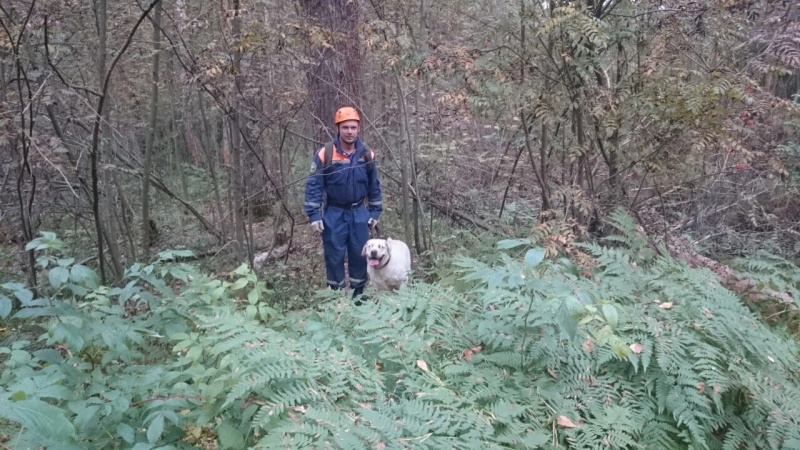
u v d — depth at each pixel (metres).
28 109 4.13
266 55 4.98
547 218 4.98
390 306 2.98
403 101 5.48
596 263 3.90
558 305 2.43
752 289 3.91
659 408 2.47
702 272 3.54
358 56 5.89
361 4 5.61
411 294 3.20
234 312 3.00
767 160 5.10
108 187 5.09
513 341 2.69
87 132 5.35
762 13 4.97
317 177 4.88
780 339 3.09
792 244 5.67
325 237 5.02
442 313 3.00
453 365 2.52
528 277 2.67
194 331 2.96
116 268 4.97
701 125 4.25
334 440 1.94
